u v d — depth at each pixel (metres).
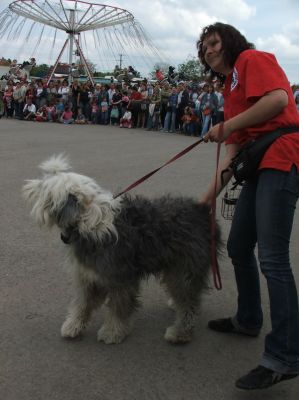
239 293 3.47
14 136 14.43
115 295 3.22
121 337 3.34
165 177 9.04
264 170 2.79
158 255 3.20
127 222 3.10
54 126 18.58
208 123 16.50
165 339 3.43
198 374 3.04
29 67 30.03
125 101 20.12
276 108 2.64
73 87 20.83
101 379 2.92
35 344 3.25
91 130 17.67
